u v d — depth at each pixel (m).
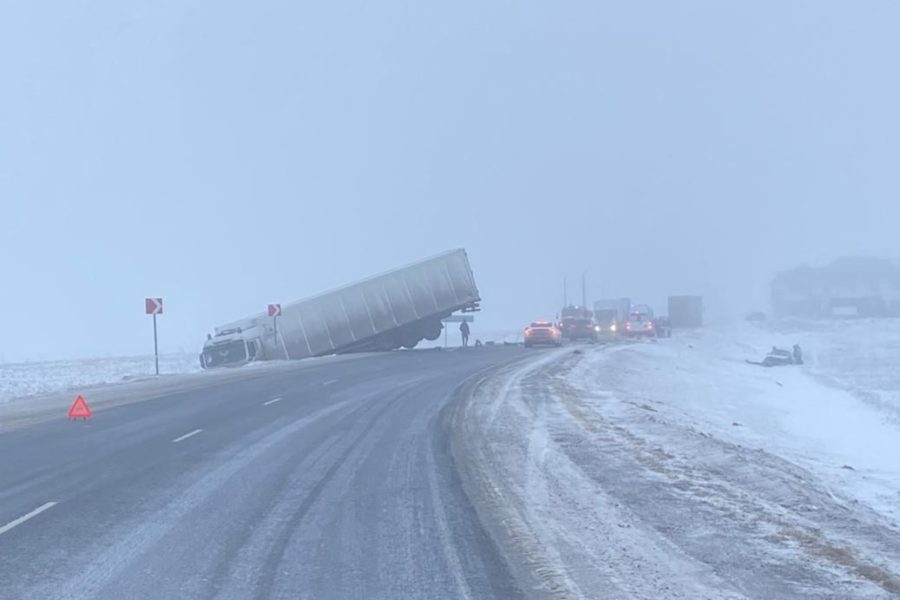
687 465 17.61
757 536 12.05
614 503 14.11
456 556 11.18
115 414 26.97
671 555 11.16
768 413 34.38
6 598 9.54
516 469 17.14
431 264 61.16
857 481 19.75
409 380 36.91
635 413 25.59
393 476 16.45
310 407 27.86
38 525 12.73
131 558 11.09
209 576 10.36
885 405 36.78
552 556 11.15
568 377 37.00
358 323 59.16
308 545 11.70
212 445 20.31
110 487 15.48
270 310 55.28
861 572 10.41
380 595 9.70
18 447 20.38
